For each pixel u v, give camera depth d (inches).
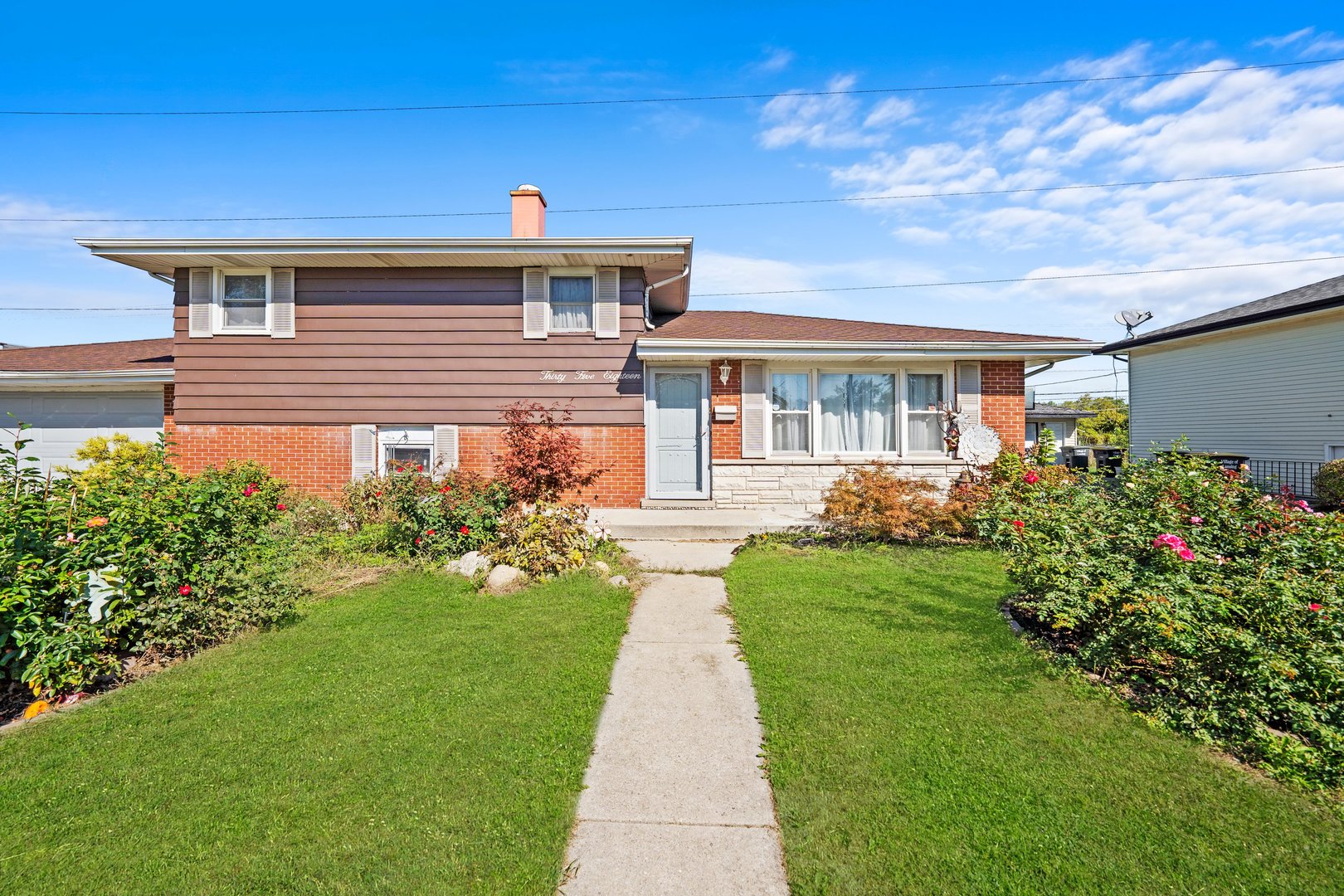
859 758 123.4
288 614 208.7
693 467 417.1
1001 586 239.6
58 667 150.2
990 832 101.5
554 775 119.3
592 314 412.2
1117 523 196.7
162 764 122.0
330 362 409.7
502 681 159.6
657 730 138.0
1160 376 745.0
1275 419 601.0
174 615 171.9
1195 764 119.8
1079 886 90.0
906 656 171.9
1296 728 124.7
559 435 318.3
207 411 410.0
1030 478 319.9
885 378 416.8
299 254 386.6
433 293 410.3
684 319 493.7
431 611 214.8
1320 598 144.6
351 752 126.5
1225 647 134.1
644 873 95.3
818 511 396.2
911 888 90.5
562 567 256.8
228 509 200.2
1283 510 209.0
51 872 93.4
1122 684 152.7
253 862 95.4
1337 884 90.0
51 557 156.3
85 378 433.1
